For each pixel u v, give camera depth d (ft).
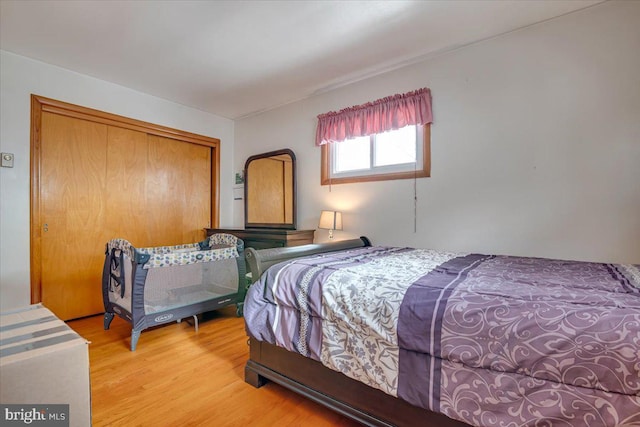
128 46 7.96
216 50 8.20
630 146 6.27
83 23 6.97
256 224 12.79
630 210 6.27
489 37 7.73
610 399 2.69
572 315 3.02
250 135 13.29
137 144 10.88
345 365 4.20
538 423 2.93
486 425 3.16
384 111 9.25
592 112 6.62
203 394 5.38
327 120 10.55
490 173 7.75
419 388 3.58
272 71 9.39
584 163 6.69
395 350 3.80
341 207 10.43
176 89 10.66
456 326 3.43
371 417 4.14
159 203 11.53
